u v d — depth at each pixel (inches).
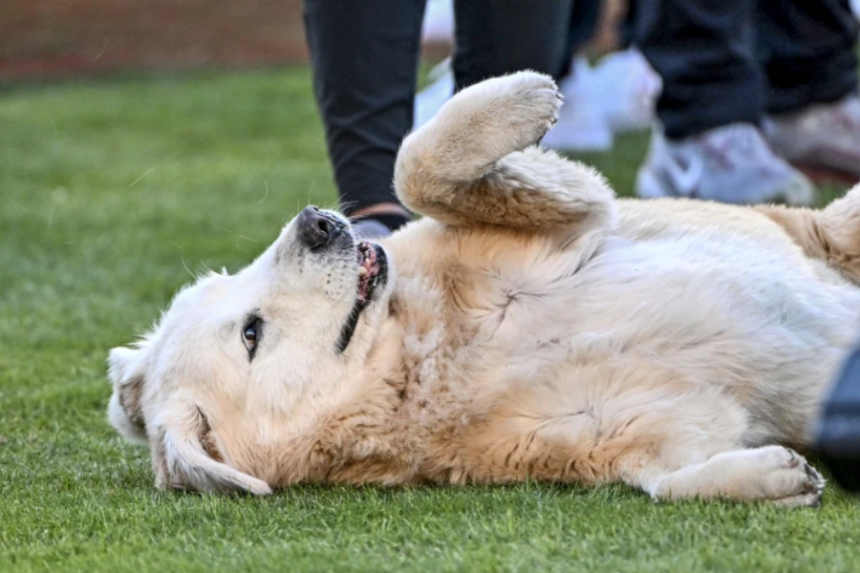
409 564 220.5
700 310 271.3
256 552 233.0
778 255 299.3
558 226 296.0
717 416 259.9
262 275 294.7
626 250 292.5
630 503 244.4
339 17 372.2
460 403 273.7
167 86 1057.5
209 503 266.7
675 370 265.6
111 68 1148.5
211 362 289.6
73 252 572.4
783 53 528.4
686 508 236.1
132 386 311.7
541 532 232.1
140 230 605.9
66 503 279.6
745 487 237.0
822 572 201.9
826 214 335.0
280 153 786.2
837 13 522.6
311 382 283.7
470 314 283.9
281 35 1259.2
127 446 336.5
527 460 266.8
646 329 270.2
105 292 504.7
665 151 506.6
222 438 287.3
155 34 1264.8
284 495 276.7
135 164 781.9
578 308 277.9
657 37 494.9
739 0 482.9
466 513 248.4
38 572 233.5
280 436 284.8
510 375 270.1
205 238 577.3
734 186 490.3
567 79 657.6
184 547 241.1
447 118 292.7
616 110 732.7
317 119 885.8
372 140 378.9
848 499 238.5
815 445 217.3
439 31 1047.6
